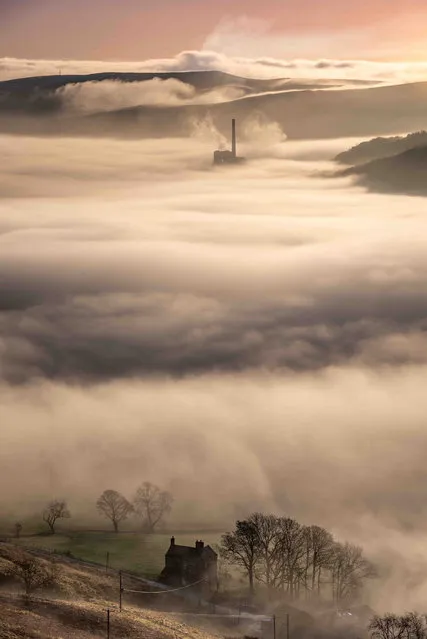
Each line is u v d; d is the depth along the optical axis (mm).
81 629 160250
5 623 154500
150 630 166250
